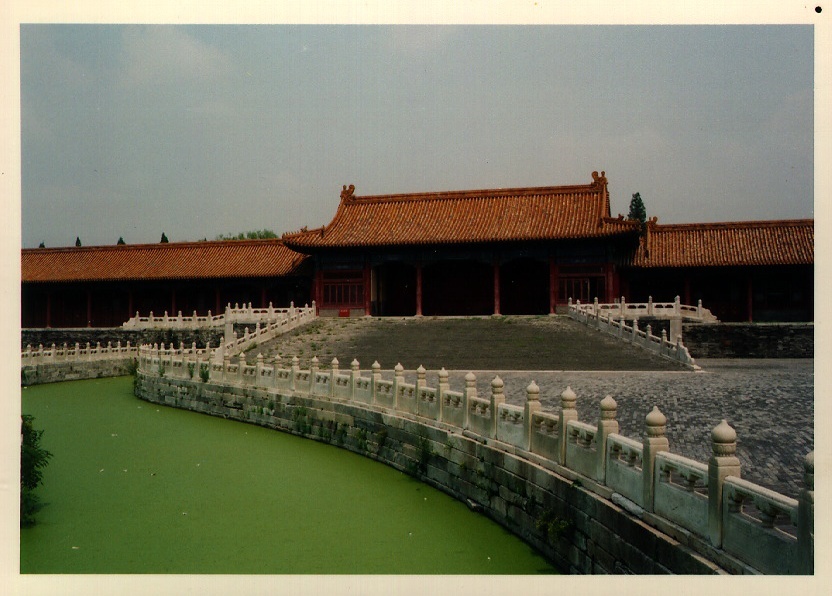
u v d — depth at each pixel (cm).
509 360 4366
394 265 7444
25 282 7812
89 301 8044
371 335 5406
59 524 1948
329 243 6625
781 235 6481
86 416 3703
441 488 2164
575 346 4575
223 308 7744
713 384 3091
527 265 7200
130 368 6031
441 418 2252
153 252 8125
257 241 8006
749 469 1655
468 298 7331
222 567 1625
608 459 1419
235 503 2102
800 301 6362
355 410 2762
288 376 3309
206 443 2967
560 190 6831
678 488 1199
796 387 2917
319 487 2242
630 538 1274
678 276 6638
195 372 3962
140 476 2428
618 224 6112
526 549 1652
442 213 6931
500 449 1877
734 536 1061
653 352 4231
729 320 6562
